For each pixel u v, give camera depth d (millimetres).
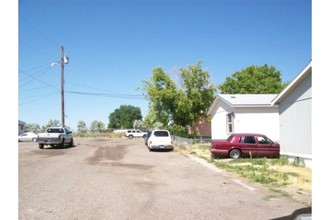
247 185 11555
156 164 17797
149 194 10008
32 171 14750
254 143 19891
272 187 11141
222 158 20281
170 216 7590
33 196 9539
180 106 39594
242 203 8852
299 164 16891
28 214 7645
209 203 8859
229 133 27109
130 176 13539
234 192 10344
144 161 19219
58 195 9711
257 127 25312
